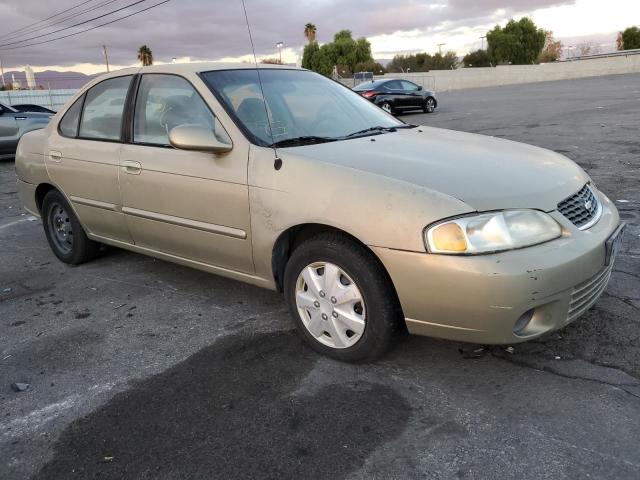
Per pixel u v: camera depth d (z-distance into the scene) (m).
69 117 4.77
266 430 2.62
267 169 3.23
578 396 2.70
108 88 4.41
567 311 2.77
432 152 3.29
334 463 2.38
